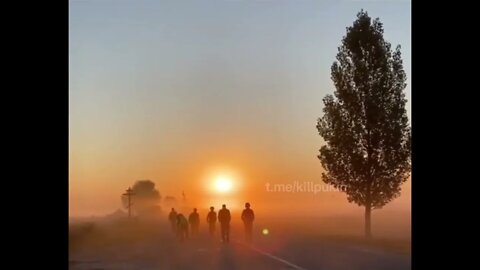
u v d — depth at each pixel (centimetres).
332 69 2600
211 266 1677
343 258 1739
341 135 2605
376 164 2525
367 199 2492
